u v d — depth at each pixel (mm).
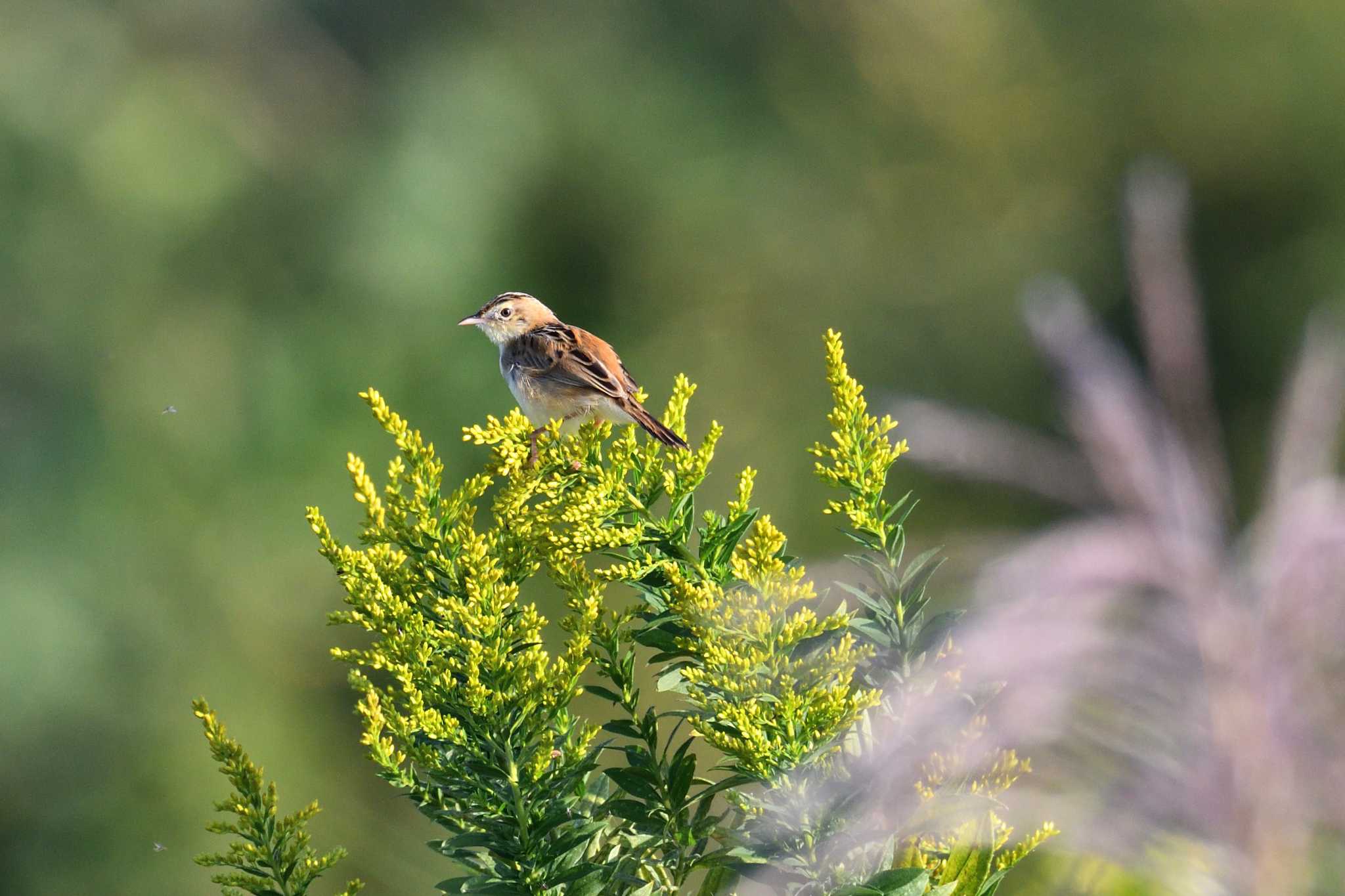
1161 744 2641
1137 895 3156
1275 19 20766
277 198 18344
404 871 10922
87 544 16438
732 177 20312
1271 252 20438
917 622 3043
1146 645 2723
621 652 3174
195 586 16672
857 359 20641
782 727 2822
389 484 3092
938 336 20625
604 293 20000
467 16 19750
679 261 20203
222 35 18812
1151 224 4418
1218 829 2592
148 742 15914
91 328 17125
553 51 19875
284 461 17422
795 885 2783
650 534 3156
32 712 15602
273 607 16938
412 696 2939
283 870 3041
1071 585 2775
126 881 15461
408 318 18094
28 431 16641
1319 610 2721
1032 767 2697
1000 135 21484
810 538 19703
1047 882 3311
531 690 2934
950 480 14586
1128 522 2963
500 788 2932
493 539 3205
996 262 20641
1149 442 3258
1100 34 21562
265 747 15984
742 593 2932
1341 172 20438
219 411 17312
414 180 18422
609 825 3092
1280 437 3225
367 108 19250
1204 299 20359
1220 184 20859
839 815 2725
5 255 16953
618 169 19438
